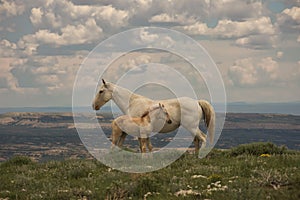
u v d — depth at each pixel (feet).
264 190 34.50
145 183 37.19
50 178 44.80
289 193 32.91
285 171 40.32
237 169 43.06
